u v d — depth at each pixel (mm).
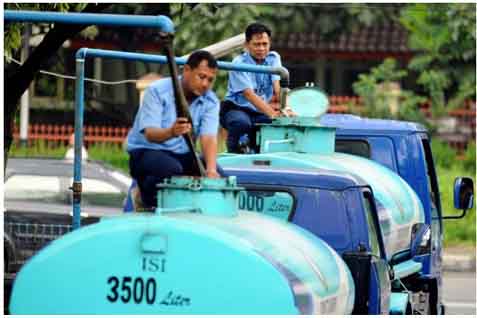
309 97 19062
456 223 41500
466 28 57062
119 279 11242
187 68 13484
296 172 16094
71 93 59531
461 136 59531
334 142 19750
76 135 16719
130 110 59625
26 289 11328
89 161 32469
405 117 58469
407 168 21625
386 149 21703
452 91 61188
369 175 18688
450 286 35281
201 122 13727
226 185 12172
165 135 13172
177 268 11195
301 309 11391
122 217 11383
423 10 58781
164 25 12656
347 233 15844
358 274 14586
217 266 11180
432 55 59656
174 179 12164
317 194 15977
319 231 15930
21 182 30891
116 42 60469
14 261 28484
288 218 16000
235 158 17312
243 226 11797
